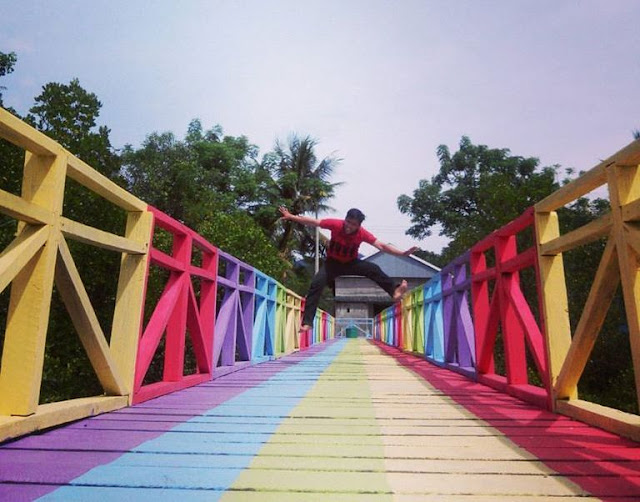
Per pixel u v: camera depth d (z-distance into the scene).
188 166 16.27
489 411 2.91
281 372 5.54
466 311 5.55
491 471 1.70
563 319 2.98
